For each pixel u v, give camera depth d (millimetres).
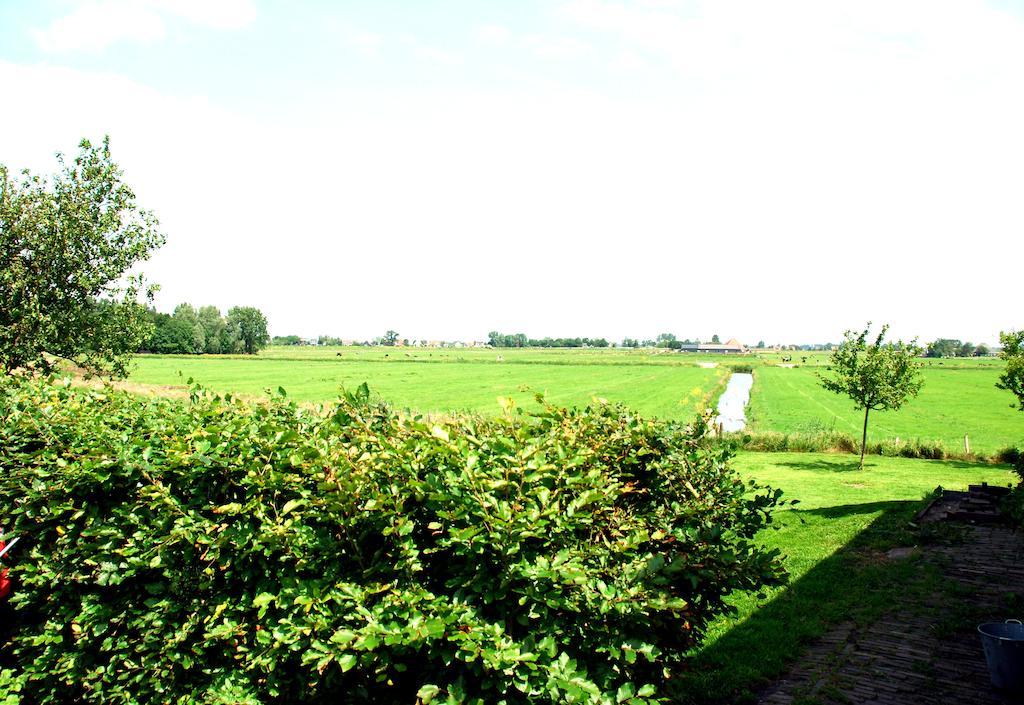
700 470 4652
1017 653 5301
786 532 11570
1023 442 31906
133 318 20500
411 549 3500
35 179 19188
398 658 3498
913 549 9992
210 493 4121
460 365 117812
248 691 3773
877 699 5379
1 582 4684
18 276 18203
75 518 4238
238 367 95375
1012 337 17109
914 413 47406
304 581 3646
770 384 79812
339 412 4527
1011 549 9750
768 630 6988
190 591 3977
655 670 4234
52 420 5203
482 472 3713
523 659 3068
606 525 4109
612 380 81125
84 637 4133
